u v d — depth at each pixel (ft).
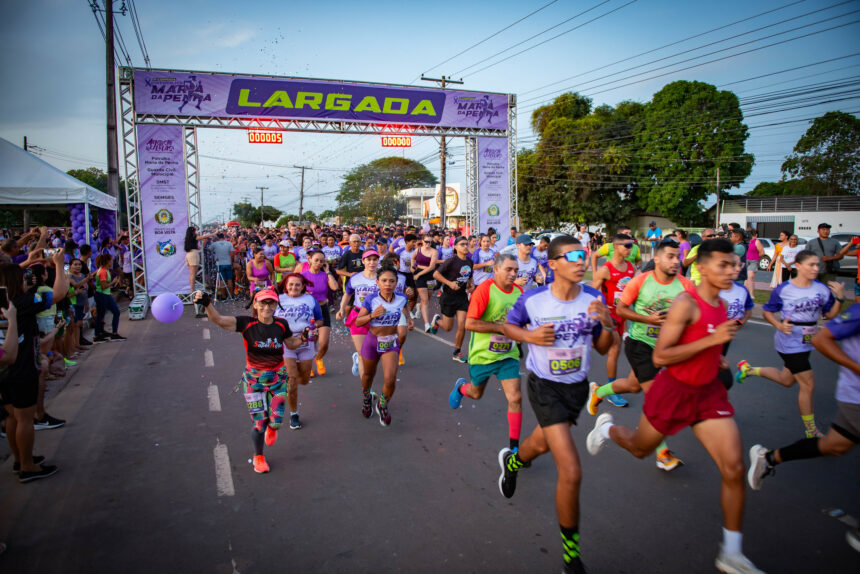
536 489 13.12
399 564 10.15
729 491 9.32
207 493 13.12
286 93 47.83
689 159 126.11
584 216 136.05
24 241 30.50
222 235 52.16
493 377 23.41
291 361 17.01
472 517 11.83
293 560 10.32
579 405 10.80
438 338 32.01
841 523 11.35
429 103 53.21
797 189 154.51
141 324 38.83
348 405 19.77
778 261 41.96
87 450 15.89
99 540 11.12
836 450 10.80
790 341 15.58
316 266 23.63
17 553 10.67
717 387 9.87
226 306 47.37
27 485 13.69
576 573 9.26
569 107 150.51
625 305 15.12
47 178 44.14
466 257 26.18
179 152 45.29
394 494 12.94
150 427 17.76
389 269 16.83
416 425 17.61
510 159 57.88
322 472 14.21
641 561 10.13
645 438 10.57
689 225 135.13
